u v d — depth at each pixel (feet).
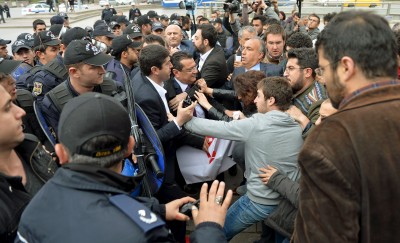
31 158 5.60
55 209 3.38
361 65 3.35
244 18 21.57
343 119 3.37
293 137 6.88
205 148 9.41
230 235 7.82
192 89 10.31
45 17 88.07
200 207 4.60
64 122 3.63
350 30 3.36
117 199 3.42
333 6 48.16
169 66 8.63
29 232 3.42
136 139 6.29
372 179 3.18
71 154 3.57
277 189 6.65
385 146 3.19
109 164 3.61
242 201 7.59
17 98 8.00
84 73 7.65
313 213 3.36
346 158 3.22
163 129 7.89
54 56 14.37
